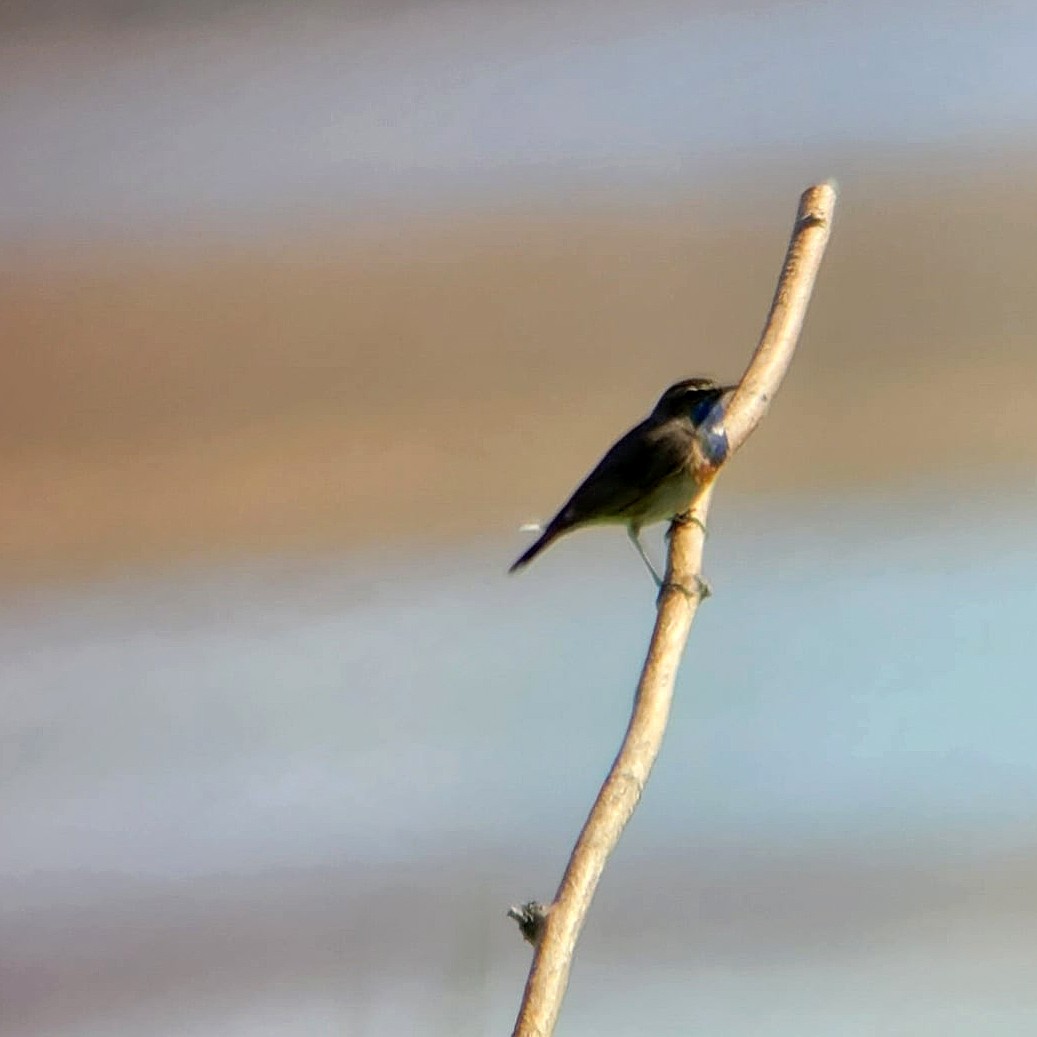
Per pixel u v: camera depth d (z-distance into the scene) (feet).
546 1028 37.40
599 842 39.68
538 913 39.37
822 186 40.65
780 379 40.47
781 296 40.52
